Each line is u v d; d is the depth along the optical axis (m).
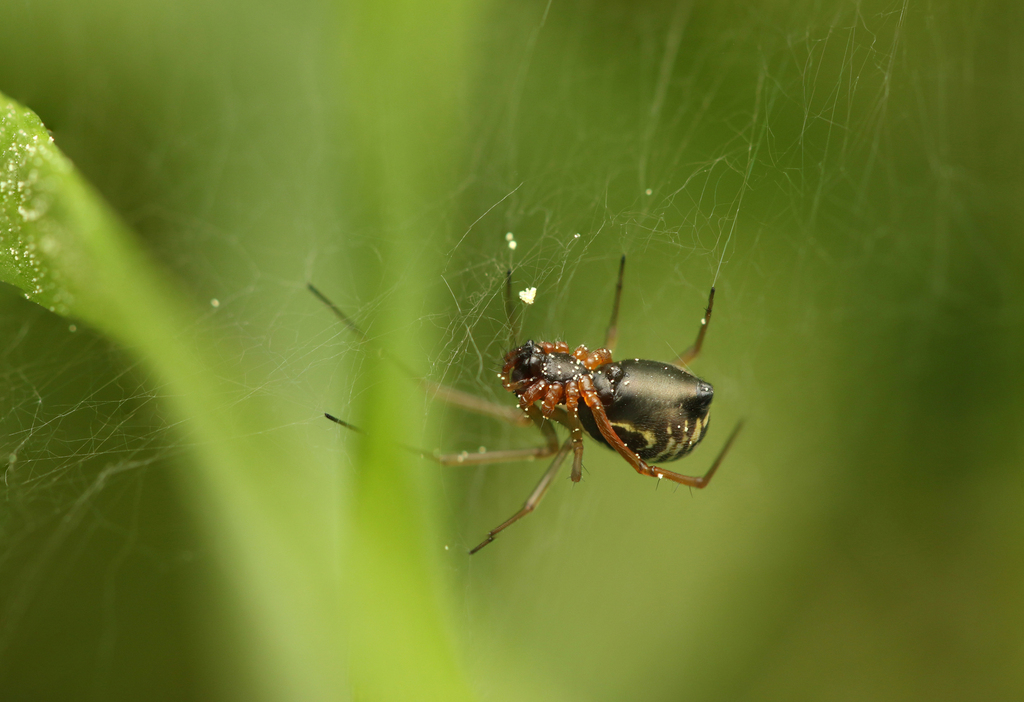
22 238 0.08
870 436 0.09
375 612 0.08
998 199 0.09
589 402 0.09
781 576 0.09
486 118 0.09
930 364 0.09
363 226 0.08
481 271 0.09
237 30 0.08
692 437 0.09
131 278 0.08
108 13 0.08
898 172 0.09
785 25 0.09
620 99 0.09
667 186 0.09
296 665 0.08
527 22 0.09
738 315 0.09
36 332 0.08
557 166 0.09
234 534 0.08
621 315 0.09
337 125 0.08
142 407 0.08
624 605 0.09
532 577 0.09
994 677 0.08
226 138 0.08
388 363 0.08
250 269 0.08
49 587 0.08
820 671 0.09
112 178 0.08
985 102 0.09
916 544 0.09
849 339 0.09
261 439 0.08
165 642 0.08
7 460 0.08
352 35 0.08
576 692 0.08
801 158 0.09
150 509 0.08
